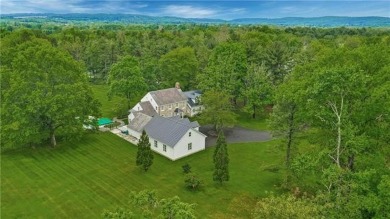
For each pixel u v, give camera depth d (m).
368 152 30.48
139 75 73.88
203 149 55.38
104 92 96.75
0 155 51.03
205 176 45.78
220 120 60.38
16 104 51.06
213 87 71.50
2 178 44.09
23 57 52.47
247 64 80.75
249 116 74.00
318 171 31.83
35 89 51.66
